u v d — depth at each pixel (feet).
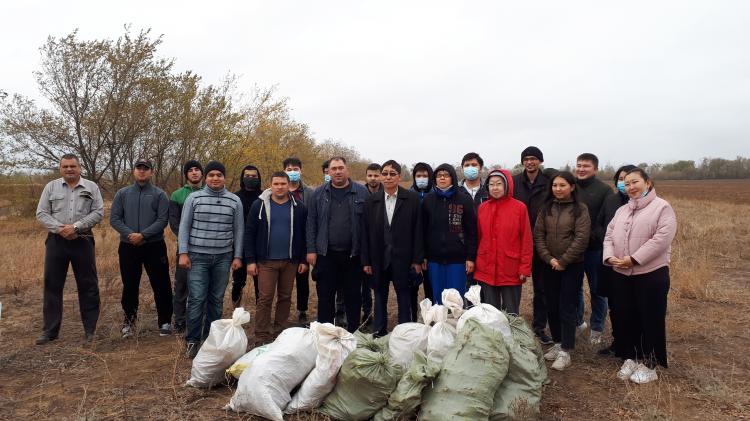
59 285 17.46
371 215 16.62
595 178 17.98
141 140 55.72
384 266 16.61
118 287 25.14
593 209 17.52
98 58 51.62
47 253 17.25
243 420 11.44
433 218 16.38
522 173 18.49
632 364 14.20
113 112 52.70
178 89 56.03
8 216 56.59
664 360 14.16
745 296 23.08
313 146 80.84
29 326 19.20
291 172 19.94
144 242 17.71
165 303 18.29
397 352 12.69
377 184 20.39
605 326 19.45
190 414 11.81
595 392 13.21
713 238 42.06
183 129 56.49
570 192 15.46
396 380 11.42
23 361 15.46
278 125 67.56
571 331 15.17
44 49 50.26
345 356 11.84
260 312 16.75
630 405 12.35
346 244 16.96
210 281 16.75
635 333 14.62
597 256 17.20
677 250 35.42
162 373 14.46
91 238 17.72
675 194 136.36
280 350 12.04
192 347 15.70
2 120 50.62
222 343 13.10
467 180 19.51
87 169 53.83
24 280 26.86
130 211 17.78
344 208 17.13
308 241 17.17
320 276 17.11
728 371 14.38
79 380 14.03
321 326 12.20
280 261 16.80
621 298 14.53
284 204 17.01
